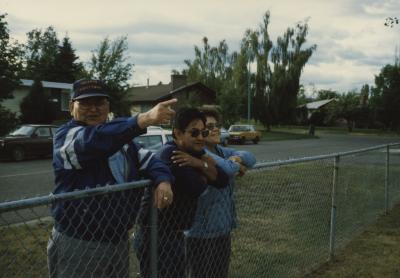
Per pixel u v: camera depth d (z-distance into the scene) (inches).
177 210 105.6
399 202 351.3
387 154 307.3
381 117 2031.3
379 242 239.1
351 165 266.8
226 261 125.0
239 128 1219.2
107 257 89.9
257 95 1959.9
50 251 89.9
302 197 210.2
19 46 721.0
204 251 118.4
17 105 1266.0
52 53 2539.4
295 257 189.2
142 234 102.0
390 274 191.9
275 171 202.7
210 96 2041.1
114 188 86.7
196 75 2214.6
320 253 210.1
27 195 356.5
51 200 77.5
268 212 183.0
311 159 183.3
